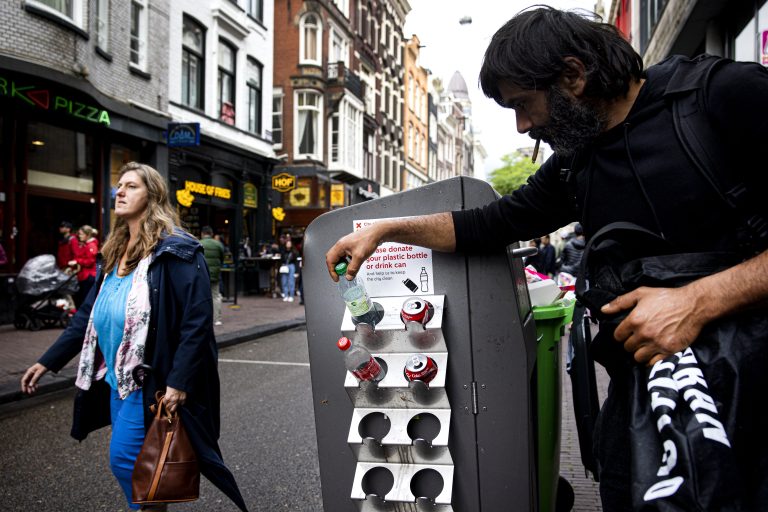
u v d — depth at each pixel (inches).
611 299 48.8
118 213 97.5
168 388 89.4
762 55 289.3
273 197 793.6
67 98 423.8
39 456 162.4
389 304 73.5
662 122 48.9
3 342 322.3
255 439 175.6
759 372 42.3
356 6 1104.8
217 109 657.6
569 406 196.5
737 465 39.6
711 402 41.3
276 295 703.7
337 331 76.0
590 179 53.4
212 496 134.0
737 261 45.8
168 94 560.4
